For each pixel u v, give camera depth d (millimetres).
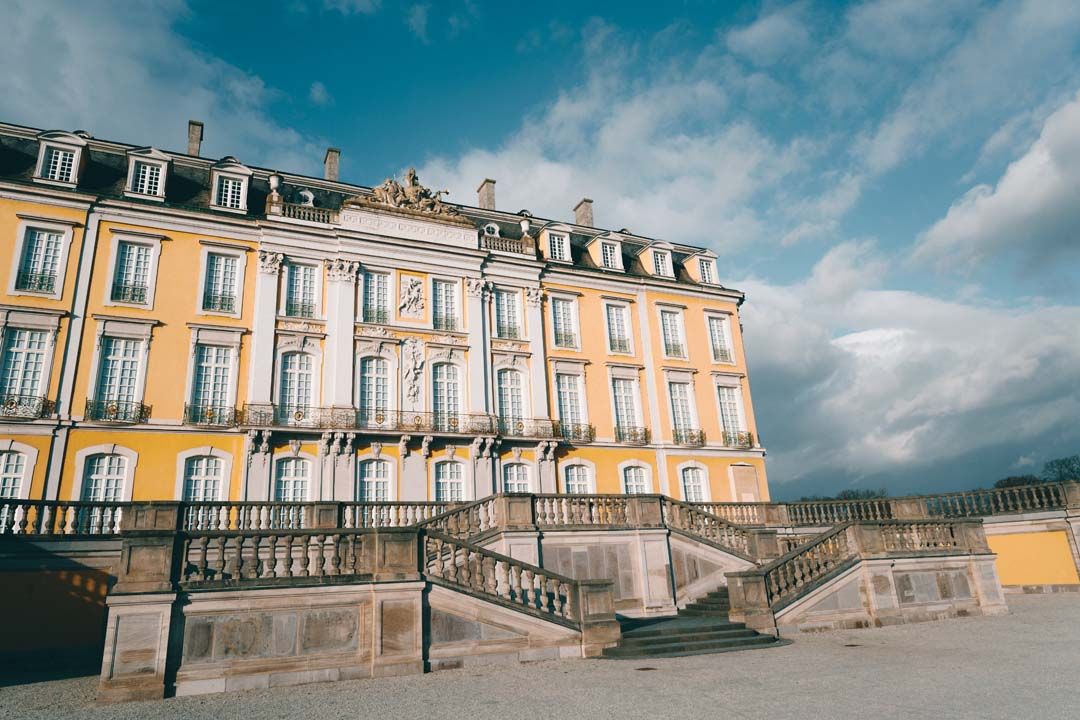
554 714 9422
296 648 12562
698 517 20969
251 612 12430
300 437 24859
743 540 21250
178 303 24906
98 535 17766
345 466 25297
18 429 21562
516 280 31672
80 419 22438
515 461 28812
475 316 29828
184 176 27328
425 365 28219
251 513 22203
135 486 22594
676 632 15531
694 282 37188
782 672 11984
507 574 14977
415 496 26203
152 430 23203
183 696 11547
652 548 19531
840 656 13508
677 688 10891
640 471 31781
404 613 13367
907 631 16734
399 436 26203
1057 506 24203
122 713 10312
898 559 18734
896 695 9953
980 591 19656
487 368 29547
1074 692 9789
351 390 26328
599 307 33625
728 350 36156
